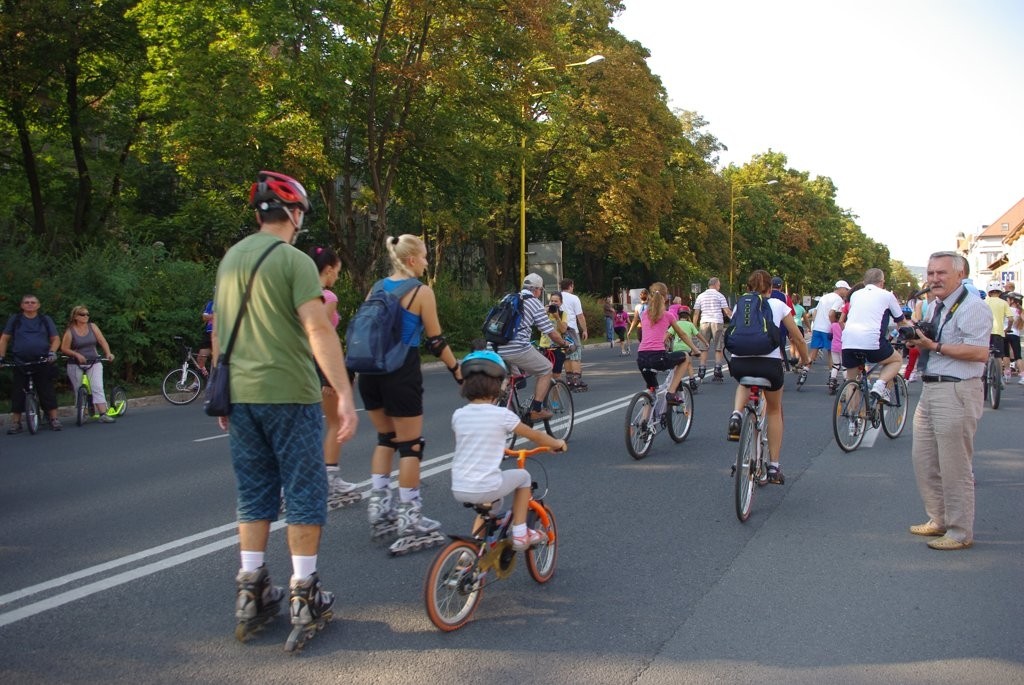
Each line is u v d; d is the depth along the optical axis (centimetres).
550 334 898
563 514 658
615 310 3988
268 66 2211
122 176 2898
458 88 2452
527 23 2494
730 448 945
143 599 475
